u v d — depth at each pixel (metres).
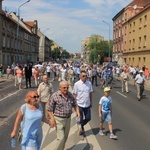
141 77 18.23
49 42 153.00
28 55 86.25
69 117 6.78
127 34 61.88
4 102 15.94
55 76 37.25
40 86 10.41
